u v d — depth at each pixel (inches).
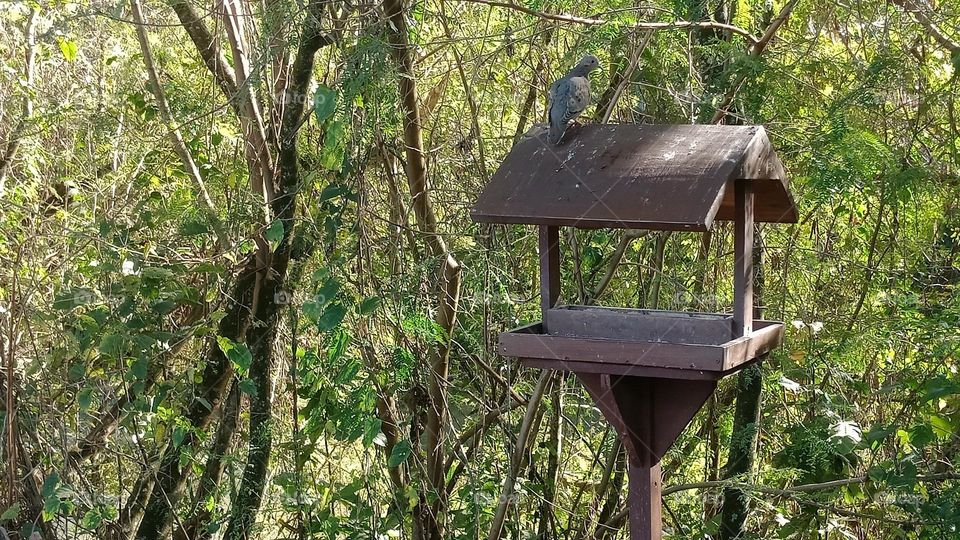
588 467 225.1
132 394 191.3
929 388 152.8
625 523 193.5
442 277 170.6
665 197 112.4
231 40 173.3
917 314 182.2
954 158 185.6
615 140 122.3
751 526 207.6
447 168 196.1
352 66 151.8
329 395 165.5
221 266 178.1
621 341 113.1
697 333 119.3
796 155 179.6
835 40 204.4
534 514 197.6
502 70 199.3
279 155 171.8
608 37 165.8
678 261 199.8
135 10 179.8
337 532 172.9
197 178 182.1
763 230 198.8
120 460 197.0
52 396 194.1
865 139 161.8
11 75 238.5
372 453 196.1
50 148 245.4
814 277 205.9
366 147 168.1
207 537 185.9
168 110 181.5
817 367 196.2
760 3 182.1
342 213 171.8
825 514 181.3
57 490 170.9
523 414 200.1
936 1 199.9
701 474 218.8
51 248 224.4
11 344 183.3
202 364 175.3
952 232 191.2
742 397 190.1
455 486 210.1
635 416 124.1
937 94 177.2
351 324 171.5
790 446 183.3
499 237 188.4
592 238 197.9
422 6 170.2
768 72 170.7
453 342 179.0
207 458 197.3
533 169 122.9
